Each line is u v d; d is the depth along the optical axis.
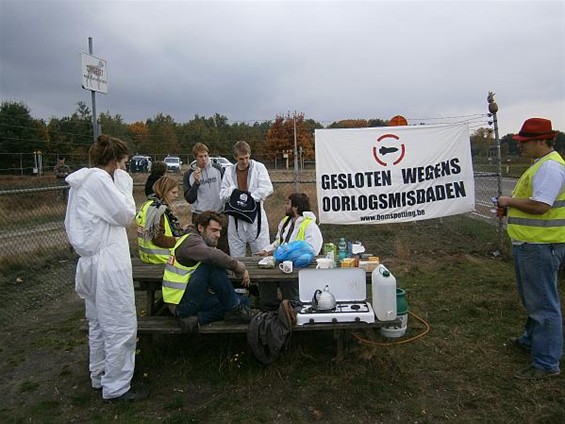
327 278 3.80
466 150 6.93
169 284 3.55
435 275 6.00
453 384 3.33
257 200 5.27
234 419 2.96
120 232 3.08
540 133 3.28
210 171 5.62
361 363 3.60
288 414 3.00
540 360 3.39
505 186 18.23
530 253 3.32
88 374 3.63
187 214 10.71
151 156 24.55
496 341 4.01
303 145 29.42
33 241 8.66
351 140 6.80
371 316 3.49
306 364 3.63
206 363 3.67
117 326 3.07
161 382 3.44
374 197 6.88
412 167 6.86
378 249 7.58
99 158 3.04
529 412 2.96
